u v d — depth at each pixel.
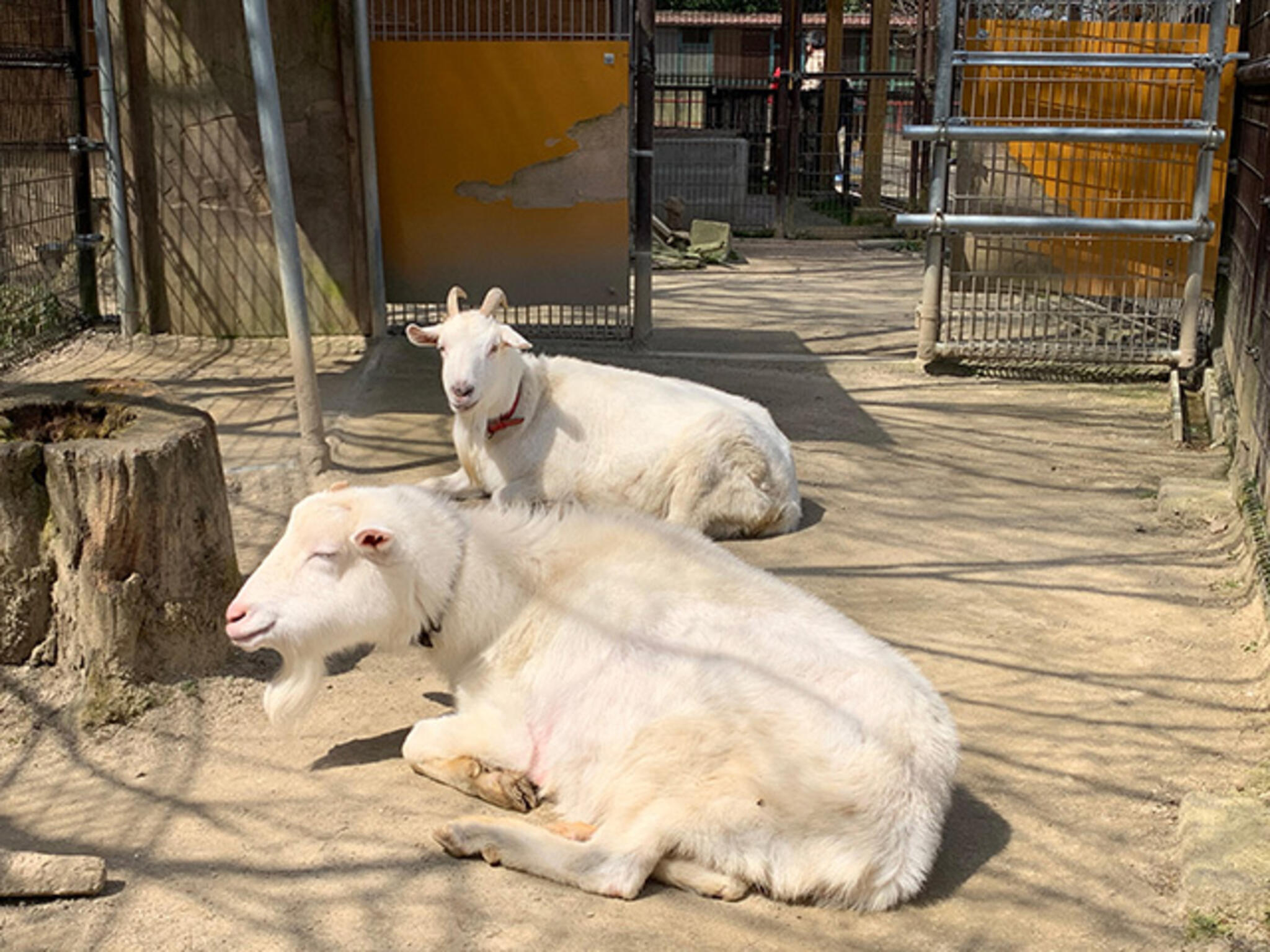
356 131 8.94
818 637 3.32
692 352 9.47
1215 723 4.07
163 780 3.62
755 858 3.05
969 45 9.32
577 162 9.10
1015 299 11.02
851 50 30.36
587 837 3.23
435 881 3.12
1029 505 6.20
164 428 4.06
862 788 3.03
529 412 5.71
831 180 21.84
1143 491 6.43
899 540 5.70
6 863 3.02
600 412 5.69
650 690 3.23
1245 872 3.10
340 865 3.18
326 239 9.16
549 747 3.38
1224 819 3.33
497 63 8.91
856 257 16.44
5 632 4.02
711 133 22.06
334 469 6.38
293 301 6.09
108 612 3.88
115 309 10.12
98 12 8.71
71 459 3.82
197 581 4.09
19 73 9.04
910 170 19.55
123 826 3.37
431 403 7.70
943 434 7.47
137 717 3.93
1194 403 8.21
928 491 6.41
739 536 5.68
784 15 17.98
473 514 3.68
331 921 2.96
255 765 3.71
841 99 23.88
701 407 5.67
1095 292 9.50
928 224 8.69
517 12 9.65
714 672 3.19
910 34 26.38
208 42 8.84
